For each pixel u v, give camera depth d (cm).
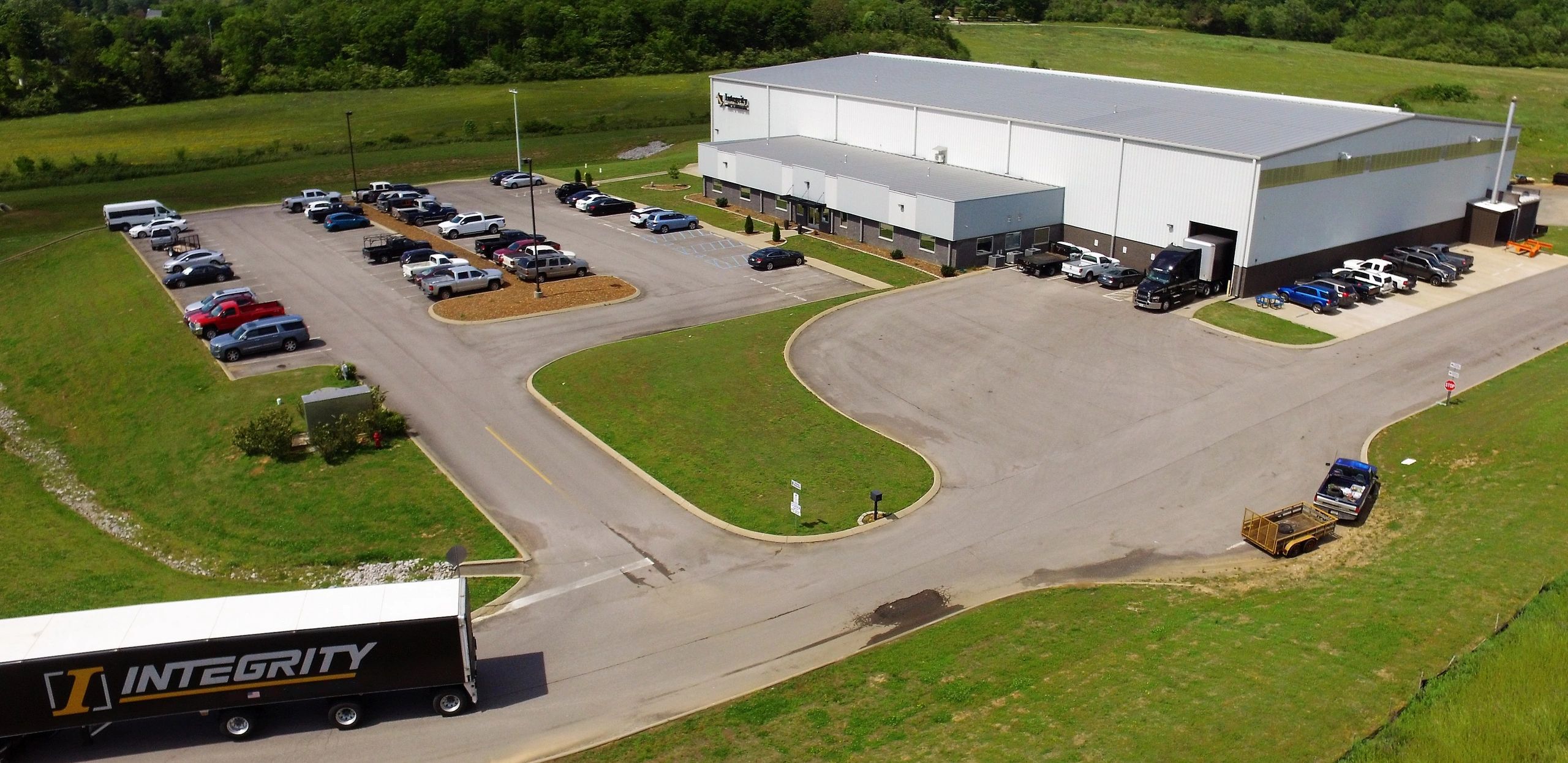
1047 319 5644
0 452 4916
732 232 7612
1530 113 12219
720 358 5147
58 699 2455
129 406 5062
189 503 4112
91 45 14625
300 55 15012
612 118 12744
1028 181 6944
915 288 6200
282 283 6444
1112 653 2839
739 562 3462
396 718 2711
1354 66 15925
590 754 2548
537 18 15800
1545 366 4947
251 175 10162
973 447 4244
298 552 3678
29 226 8375
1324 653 2800
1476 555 3338
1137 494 3869
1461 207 7169
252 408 4681
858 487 3938
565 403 4684
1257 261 5869
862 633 3056
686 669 2902
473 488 3984
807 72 9594
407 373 5025
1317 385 4781
